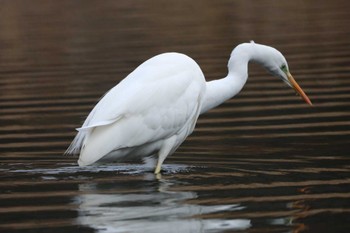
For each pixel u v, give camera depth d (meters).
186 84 11.73
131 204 9.95
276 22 27.92
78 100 17.31
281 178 11.13
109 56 22.52
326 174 11.26
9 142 13.94
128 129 11.30
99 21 29.30
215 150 13.09
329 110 15.53
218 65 20.33
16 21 29.64
